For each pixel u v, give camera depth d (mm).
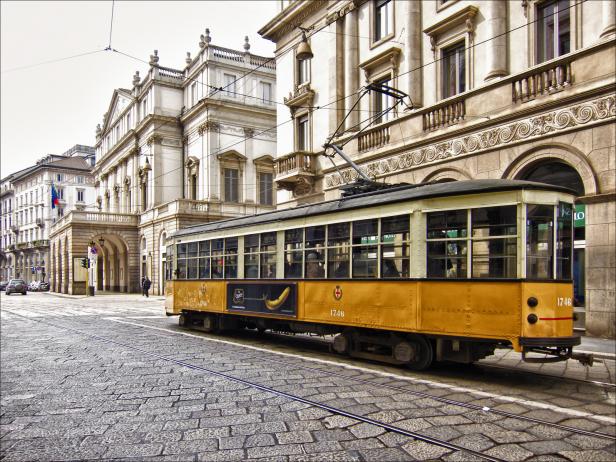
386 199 9094
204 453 4879
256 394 7043
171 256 16391
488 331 7707
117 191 52219
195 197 40312
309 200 21516
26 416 6184
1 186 91375
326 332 10453
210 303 13953
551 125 12523
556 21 13422
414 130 16156
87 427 5711
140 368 8984
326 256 10273
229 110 38469
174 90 42594
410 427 5574
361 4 19594
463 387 7445
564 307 7688
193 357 10102
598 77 11609
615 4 11609
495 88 13820
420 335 8656
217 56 38125
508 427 5598
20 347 11922
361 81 19531
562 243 7836
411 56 17125
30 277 77375
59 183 72562
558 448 4988
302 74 23000
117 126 52094
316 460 4695
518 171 13320
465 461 4656
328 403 6543
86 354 10625
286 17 22891
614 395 7016
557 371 8703
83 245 43219
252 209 38906
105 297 38500
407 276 8672
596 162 11711
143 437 5348
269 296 11727
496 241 7766
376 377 8125
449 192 8219
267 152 40188
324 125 21016
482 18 15008
